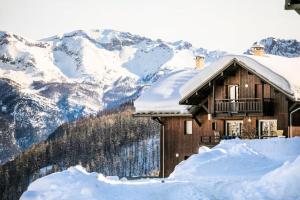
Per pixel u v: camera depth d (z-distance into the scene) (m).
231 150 29.91
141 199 22.55
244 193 22.25
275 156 31.81
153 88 56.19
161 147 53.97
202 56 61.12
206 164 28.59
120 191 23.12
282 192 21.83
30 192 23.20
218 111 49.56
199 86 49.19
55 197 22.72
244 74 48.94
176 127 53.25
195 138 52.16
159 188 23.44
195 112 51.47
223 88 49.78
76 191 22.80
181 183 23.86
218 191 22.80
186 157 52.56
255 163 28.28
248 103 48.41
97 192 22.73
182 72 58.75
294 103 46.34
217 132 51.00
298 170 22.31
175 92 54.41
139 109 53.91
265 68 47.06
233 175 26.69
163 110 52.94
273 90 47.94
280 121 47.47
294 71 48.56
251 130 48.81
